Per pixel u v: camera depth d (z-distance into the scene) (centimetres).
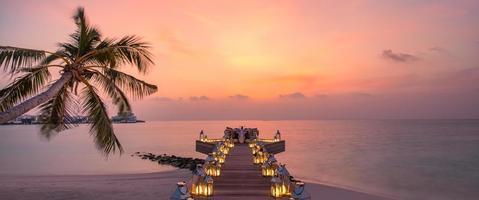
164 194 2197
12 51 945
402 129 18812
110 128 1175
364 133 14088
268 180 1656
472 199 2700
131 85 1212
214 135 13100
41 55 995
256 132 3797
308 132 15225
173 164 4200
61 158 5250
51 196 2152
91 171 3747
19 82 1070
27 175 3228
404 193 2888
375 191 2927
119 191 2284
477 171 4128
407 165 4609
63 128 1216
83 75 1155
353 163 4778
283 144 4241
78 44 1148
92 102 1155
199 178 1383
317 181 3284
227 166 2081
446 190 3042
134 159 4934
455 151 6344
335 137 11131
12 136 14100
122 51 1138
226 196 1366
